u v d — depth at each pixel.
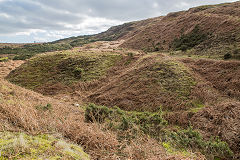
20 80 17.53
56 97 12.84
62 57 21.75
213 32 24.11
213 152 4.04
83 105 10.78
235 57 14.52
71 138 3.50
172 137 4.76
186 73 11.42
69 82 16.30
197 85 9.92
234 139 4.96
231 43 18.55
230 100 7.92
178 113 7.59
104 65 19.25
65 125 3.91
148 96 9.88
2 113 3.78
